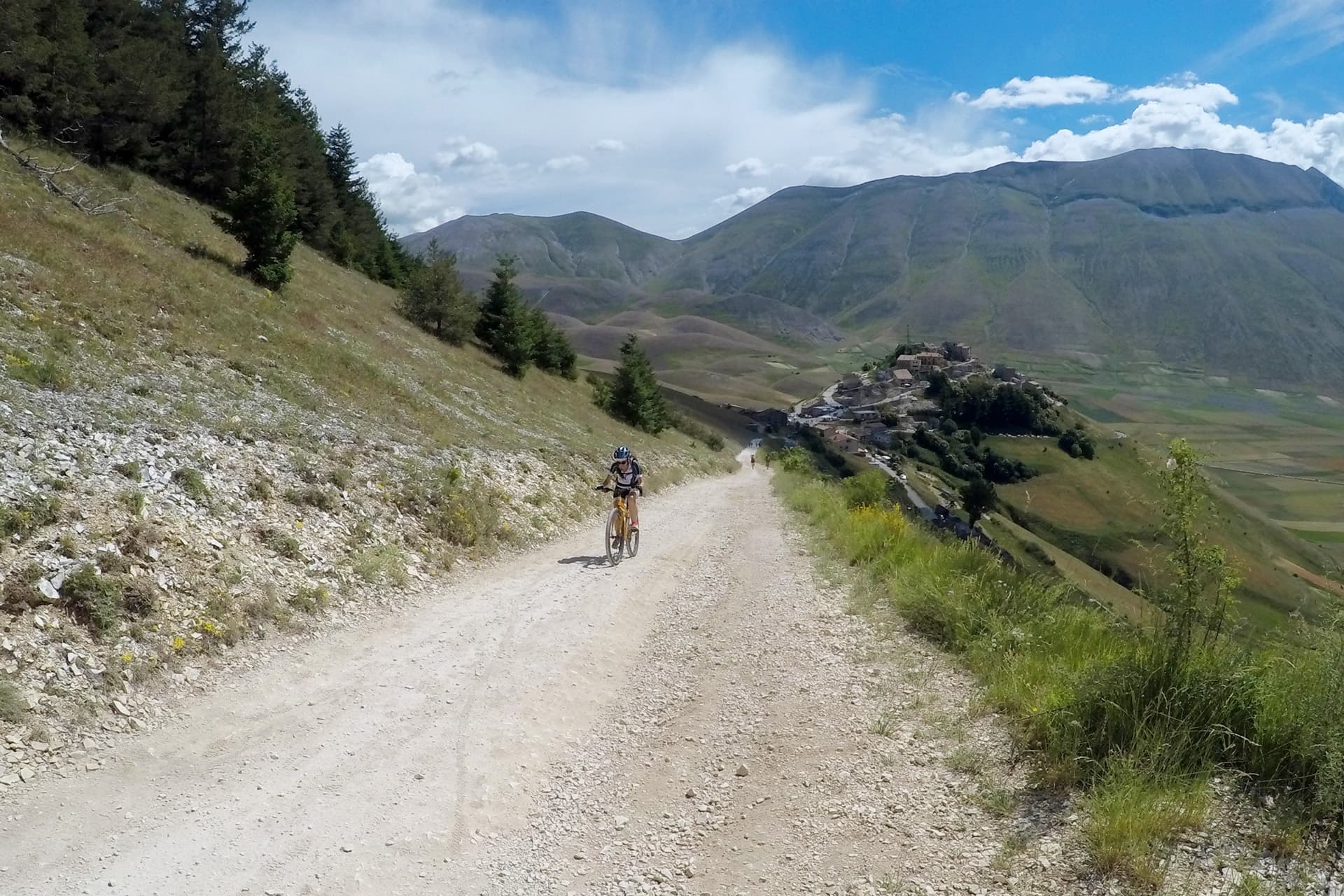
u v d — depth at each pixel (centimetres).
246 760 542
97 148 3180
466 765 560
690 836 468
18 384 972
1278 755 425
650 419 5784
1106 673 505
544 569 1210
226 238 3144
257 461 1075
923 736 560
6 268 1399
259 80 4700
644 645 862
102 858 423
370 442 1395
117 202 2598
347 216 5712
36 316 1238
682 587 1159
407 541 1109
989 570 915
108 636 626
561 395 4750
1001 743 529
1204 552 482
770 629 884
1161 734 450
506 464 1786
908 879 399
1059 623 722
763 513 2233
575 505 1803
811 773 527
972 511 5188
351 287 3988
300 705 636
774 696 673
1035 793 459
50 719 535
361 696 664
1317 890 345
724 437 10556
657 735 618
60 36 2953
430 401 2177
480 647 810
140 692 601
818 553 1360
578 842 468
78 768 503
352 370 2009
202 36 4462
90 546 703
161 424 1041
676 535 1692
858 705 632
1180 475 489
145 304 1616
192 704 611
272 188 2662
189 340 1539
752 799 502
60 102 2864
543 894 416
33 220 1778
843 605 965
